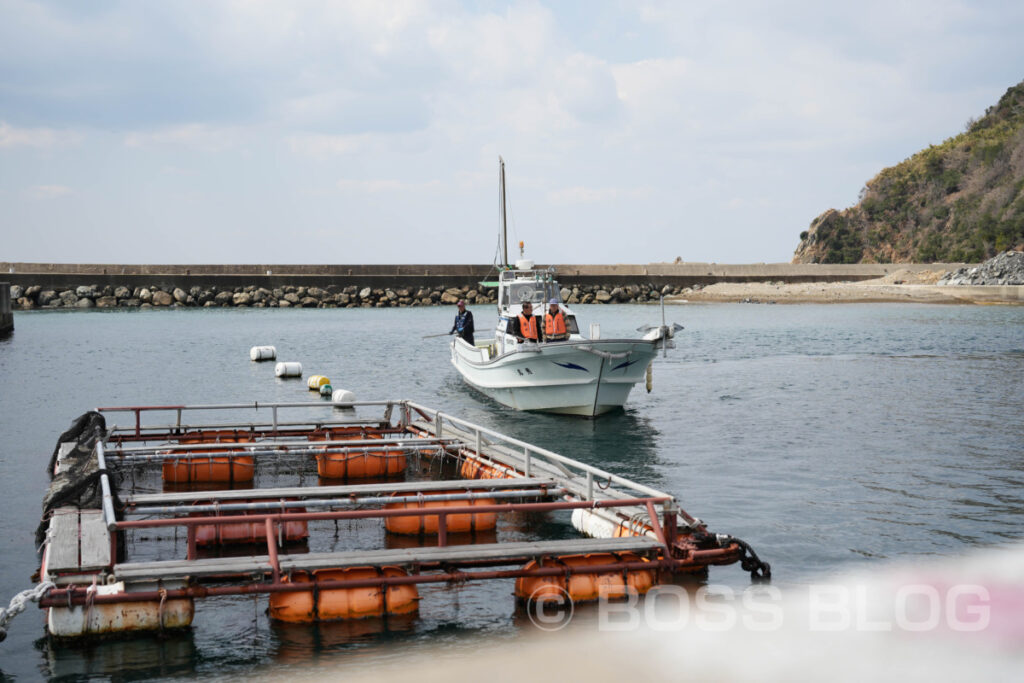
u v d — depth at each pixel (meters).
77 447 13.45
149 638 7.92
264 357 33.00
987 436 17.39
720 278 89.81
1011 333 44.53
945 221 124.12
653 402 22.77
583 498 10.94
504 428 18.86
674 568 8.94
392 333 46.59
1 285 42.75
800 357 34.28
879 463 14.96
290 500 11.16
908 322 53.78
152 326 50.88
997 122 139.88
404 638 7.99
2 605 8.71
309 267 78.38
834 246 131.38
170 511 9.77
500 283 23.69
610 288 84.25
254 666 7.45
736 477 13.98
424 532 10.97
